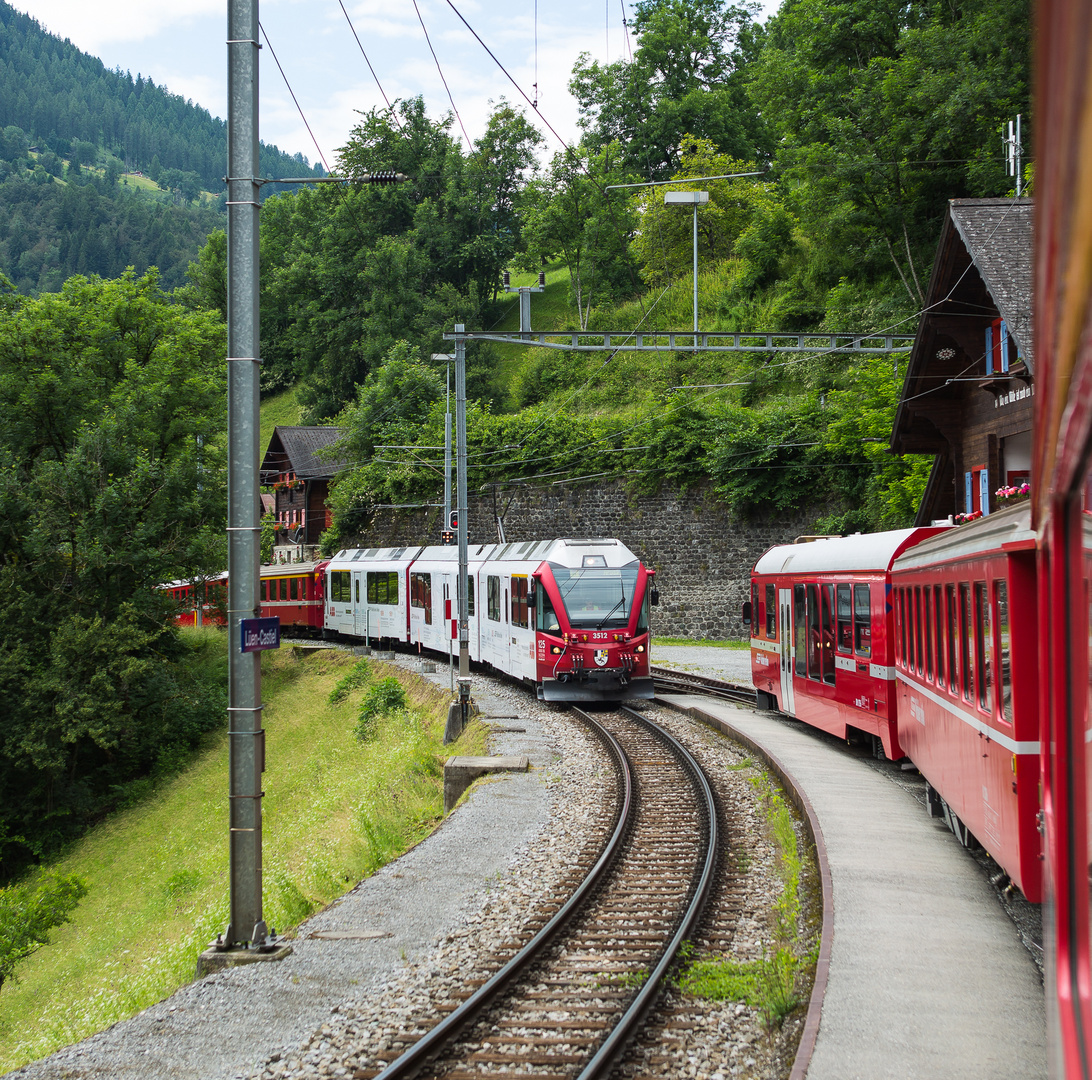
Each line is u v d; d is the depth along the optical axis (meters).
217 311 45.31
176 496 37.88
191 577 39.16
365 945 9.78
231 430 10.07
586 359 68.19
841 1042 6.46
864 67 47.78
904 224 44.25
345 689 36.31
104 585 35.47
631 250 74.38
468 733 22.91
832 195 45.22
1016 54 39.53
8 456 37.44
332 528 59.56
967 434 25.59
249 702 10.00
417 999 8.25
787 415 45.06
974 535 8.81
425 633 37.75
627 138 79.56
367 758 26.11
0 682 32.59
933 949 8.10
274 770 30.56
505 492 52.09
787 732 19.94
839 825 12.12
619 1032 7.11
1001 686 7.73
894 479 34.53
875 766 16.14
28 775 32.84
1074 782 3.15
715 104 75.31
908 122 41.84
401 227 85.31
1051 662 3.31
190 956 11.93
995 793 7.98
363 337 80.50
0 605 34.06
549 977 8.58
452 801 17.78
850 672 16.55
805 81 47.47
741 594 45.91
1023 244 21.30
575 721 23.16
